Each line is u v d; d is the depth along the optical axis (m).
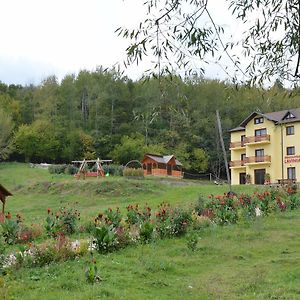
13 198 37.31
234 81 4.78
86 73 80.44
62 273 9.88
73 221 17.39
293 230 16.22
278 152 44.97
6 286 8.46
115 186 37.00
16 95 85.69
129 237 13.84
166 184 39.97
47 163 71.12
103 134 70.56
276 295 8.52
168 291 8.92
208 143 66.44
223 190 33.69
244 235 15.24
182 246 13.58
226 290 9.02
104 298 8.11
